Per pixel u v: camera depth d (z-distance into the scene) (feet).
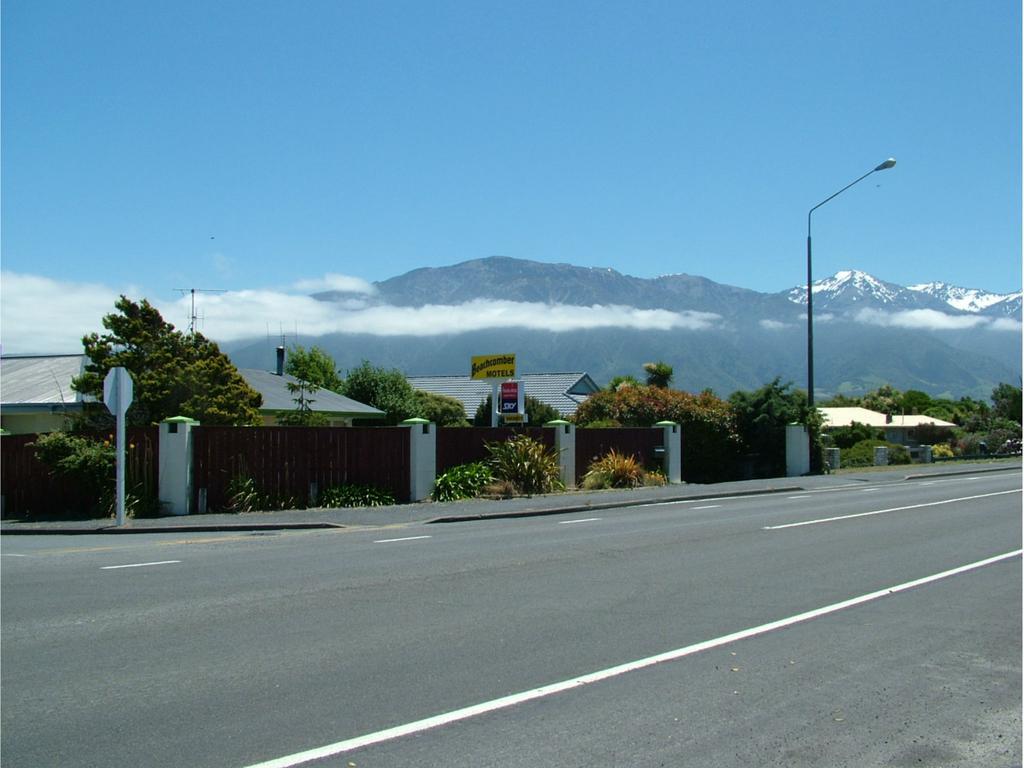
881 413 270.67
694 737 18.52
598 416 111.34
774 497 77.82
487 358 88.12
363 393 167.22
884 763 17.30
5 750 18.01
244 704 20.65
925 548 44.37
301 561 41.60
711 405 104.78
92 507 64.28
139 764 17.25
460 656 24.52
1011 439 174.70
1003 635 26.73
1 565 41.42
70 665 23.88
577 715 19.81
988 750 17.95
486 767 16.98
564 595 32.63
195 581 36.24
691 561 40.45
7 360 116.98
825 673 22.95
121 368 58.75
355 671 23.16
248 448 65.98
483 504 68.13
